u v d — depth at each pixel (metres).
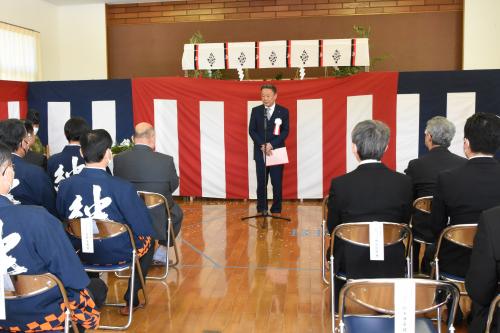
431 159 3.07
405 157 6.03
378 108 6.05
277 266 4.00
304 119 6.24
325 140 6.24
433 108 5.94
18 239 1.72
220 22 9.02
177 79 6.45
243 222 5.47
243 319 3.03
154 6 9.18
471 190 2.33
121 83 6.57
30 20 8.34
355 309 2.77
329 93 6.16
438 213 2.46
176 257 4.02
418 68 8.58
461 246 2.43
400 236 2.37
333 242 2.55
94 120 6.66
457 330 2.79
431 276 2.63
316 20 8.74
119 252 2.76
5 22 7.61
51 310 1.81
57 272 1.78
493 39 8.22
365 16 8.62
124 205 2.72
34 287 1.76
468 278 1.77
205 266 4.02
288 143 6.31
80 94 6.65
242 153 6.43
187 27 9.12
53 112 6.72
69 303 1.84
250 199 6.63
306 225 5.31
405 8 8.52
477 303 1.79
